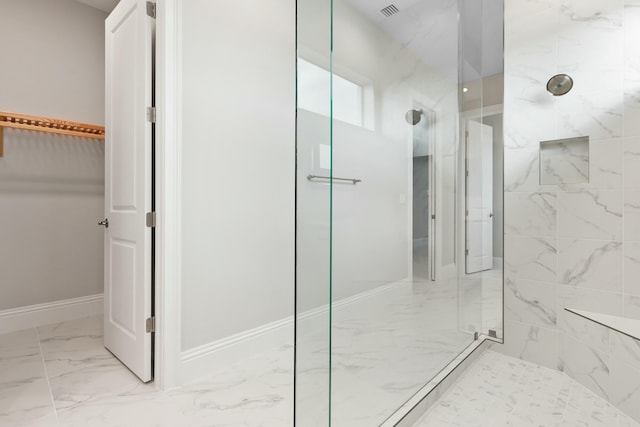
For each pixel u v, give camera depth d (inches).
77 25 113.4
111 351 85.1
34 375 74.0
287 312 95.1
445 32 78.3
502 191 84.4
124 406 63.1
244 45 84.6
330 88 53.9
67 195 110.9
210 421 59.0
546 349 78.7
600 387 67.8
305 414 49.2
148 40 71.5
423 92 73.3
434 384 67.7
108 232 87.1
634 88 66.2
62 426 57.1
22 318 102.0
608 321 61.7
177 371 70.7
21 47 102.3
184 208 73.0
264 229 89.5
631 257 66.1
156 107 70.6
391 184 65.4
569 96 74.0
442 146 78.2
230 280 81.8
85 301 114.6
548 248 77.7
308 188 50.6
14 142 101.0
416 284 69.9
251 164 86.4
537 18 78.2
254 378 74.2
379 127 62.9
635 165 66.0
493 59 88.5
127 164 78.1
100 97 118.7
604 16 69.6
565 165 75.4
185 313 73.1
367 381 57.3
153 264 71.7
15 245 101.3
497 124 90.7
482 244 88.5
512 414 62.2
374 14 62.1
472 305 85.3
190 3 73.6
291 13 96.3
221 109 79.9
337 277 54.1
